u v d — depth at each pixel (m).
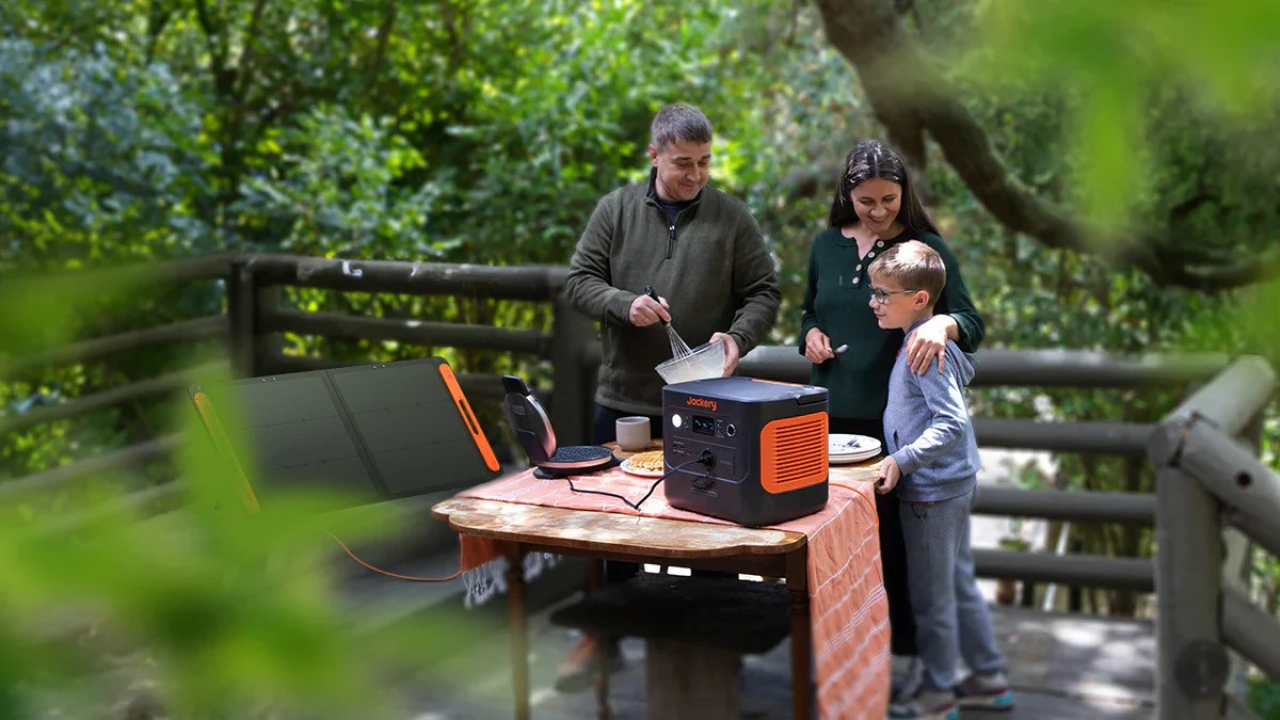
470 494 2.61
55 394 3.42
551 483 2.68
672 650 2.58
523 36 7.36
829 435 2.88
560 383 4.38
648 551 2.21
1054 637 3.68
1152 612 6.79
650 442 2.98
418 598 0.94
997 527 8.10
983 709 3.10
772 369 3.87
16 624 0.31
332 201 6.21
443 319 5.71
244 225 6.48
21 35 5.61
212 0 7.04
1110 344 6.20
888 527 3.00
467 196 6.67
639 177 6.73
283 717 0.33
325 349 5.65
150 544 0.33
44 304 0.38
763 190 6.49
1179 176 3.70
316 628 0.34
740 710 2.75
